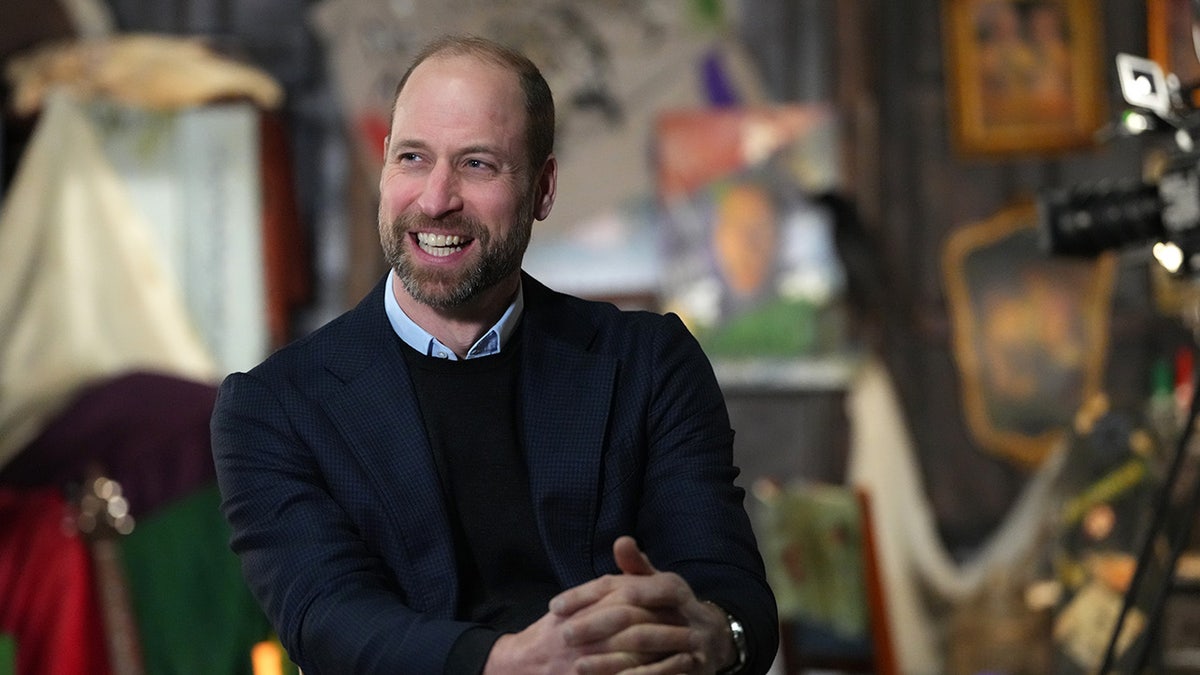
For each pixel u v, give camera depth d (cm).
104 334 2064
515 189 604
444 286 600
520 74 614
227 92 2202
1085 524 1563
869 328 2212
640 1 2273
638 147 2273
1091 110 2200
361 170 2300
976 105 2230
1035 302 2209
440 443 618
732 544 620
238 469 615
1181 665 1342
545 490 611
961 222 2238
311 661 584
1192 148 974
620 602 539
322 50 2311
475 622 586
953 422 2219
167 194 2166
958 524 2206
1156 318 2172
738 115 2259
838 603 1361
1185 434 927
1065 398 2194
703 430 647
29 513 1597
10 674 1326
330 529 599
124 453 1773
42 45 2252
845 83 2250
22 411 1969
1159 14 1083
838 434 2195
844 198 2214
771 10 2267
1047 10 2214
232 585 1584
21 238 2078
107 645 1559
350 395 618
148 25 2302
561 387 631
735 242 2247
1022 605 2130
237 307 2158
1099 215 1046
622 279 2264
